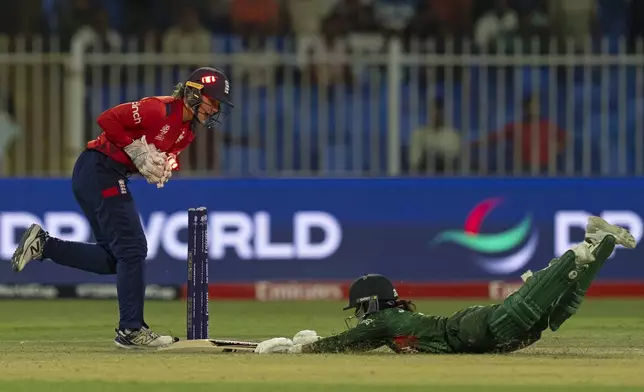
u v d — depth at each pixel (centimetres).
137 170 3222
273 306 4753
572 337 3634
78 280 4984
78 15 5953
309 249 4997
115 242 3181
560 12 5934
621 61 4966
